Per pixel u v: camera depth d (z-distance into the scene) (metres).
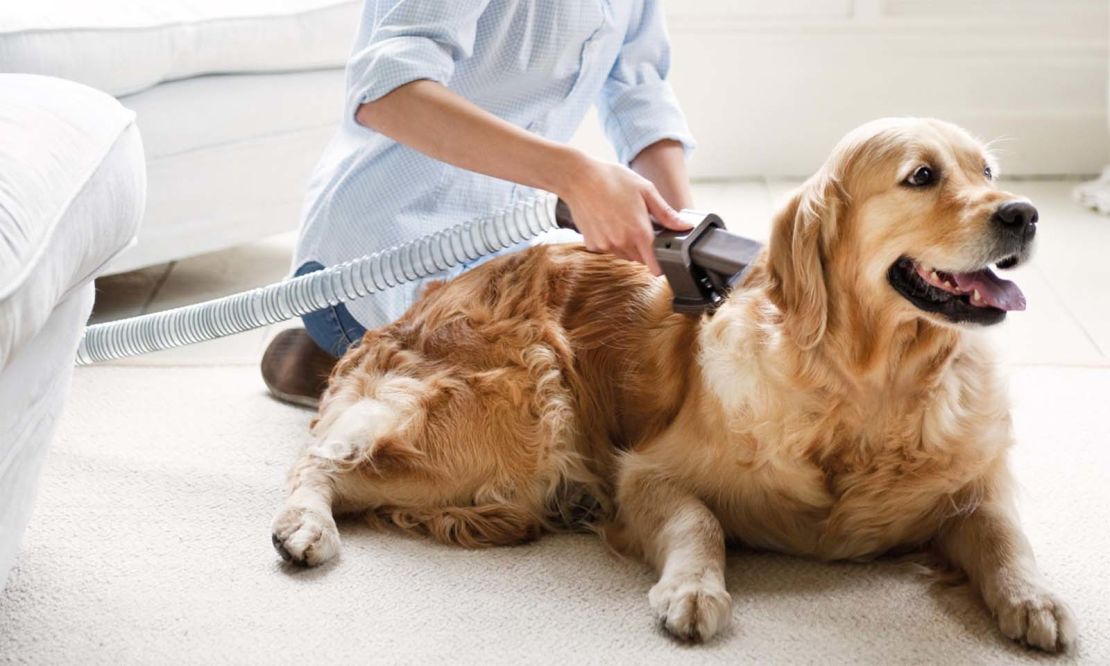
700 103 4.09
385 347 2.09
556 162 1.83
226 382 2.62
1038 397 2.48
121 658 1.60
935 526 1.83
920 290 1.68
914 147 1.67
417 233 2.24
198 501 2.06
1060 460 2.20
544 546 1.94
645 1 2.34
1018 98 4.04
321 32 3.10
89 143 1.68
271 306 2.11
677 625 1.63
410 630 1.67
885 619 1.70
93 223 1.63
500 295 2.08
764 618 1.70
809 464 1.78
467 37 2.04
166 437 2.33
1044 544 1.90
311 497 1.93
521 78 2.20
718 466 1.83
